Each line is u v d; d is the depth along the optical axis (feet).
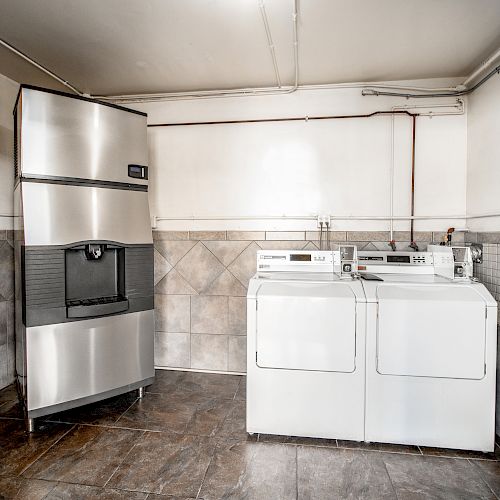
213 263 9.97
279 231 9.71
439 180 9.12
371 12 6.37
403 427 6.30
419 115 9.13
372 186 9.36
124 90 9.80
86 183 7.11
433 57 8.04
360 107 9.37
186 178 10.07
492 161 7.73
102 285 7.75
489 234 7.79
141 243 8.04
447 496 5.11
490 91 7.84
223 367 9.94
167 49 7.66
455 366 6.13
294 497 5.09
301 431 6.54
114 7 6.20
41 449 6.18
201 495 5.12
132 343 7.93
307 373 6.49
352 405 6.41
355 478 5.49
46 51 7.72
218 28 6.87
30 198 6.48
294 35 7.07
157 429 6.88
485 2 6.09
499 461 5.91
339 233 9.50
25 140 6.44
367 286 6.72
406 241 9.28
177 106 10.07
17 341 7.64
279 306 6.54
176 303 10.16
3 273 8.57
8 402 7.90
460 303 6.10
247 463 5.83
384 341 6.30
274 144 9.67
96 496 5.08
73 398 7.06
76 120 6.98
